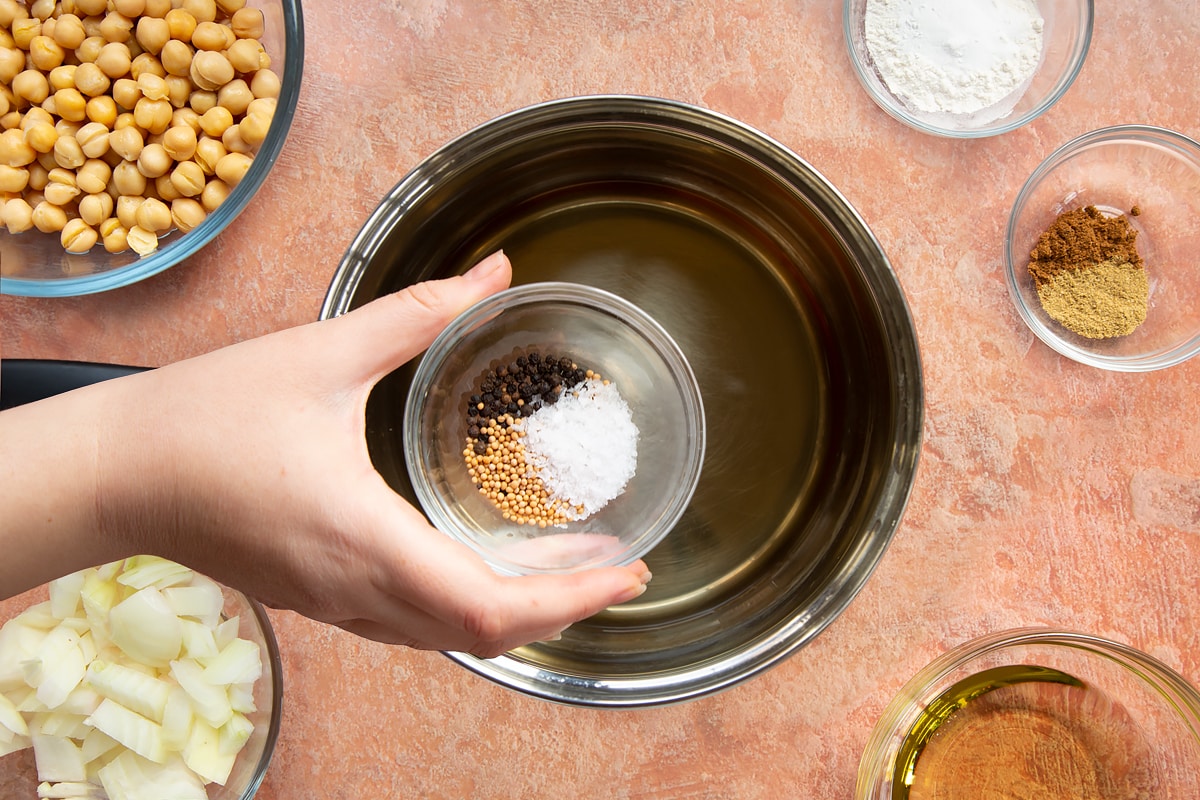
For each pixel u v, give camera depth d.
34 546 0.42
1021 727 0.52
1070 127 0.53
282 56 0.52
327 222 0.53
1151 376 0.53
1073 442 0.53
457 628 0.43
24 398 0.48
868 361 0.51
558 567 0.51
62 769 0.51
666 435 0.52
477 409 0.52
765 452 0.52
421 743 0.53
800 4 0.53
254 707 0.52
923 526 0.53
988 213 0.53
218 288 0.53
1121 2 0.53
